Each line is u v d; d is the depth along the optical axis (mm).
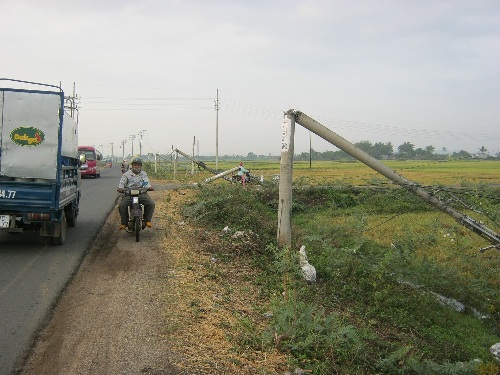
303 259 9711
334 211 19297
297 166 71250
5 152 9641
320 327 5871
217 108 52938
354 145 11477
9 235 11609
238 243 10766
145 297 6898
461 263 12086
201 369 4844
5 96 9633
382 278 9852
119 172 56812
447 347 7863
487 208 12086
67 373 4609
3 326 5734
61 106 9797
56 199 9750
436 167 65250
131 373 4648
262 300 7531
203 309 6555
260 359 5285
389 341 7566
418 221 17359
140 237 11430
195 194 19281
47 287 7312
